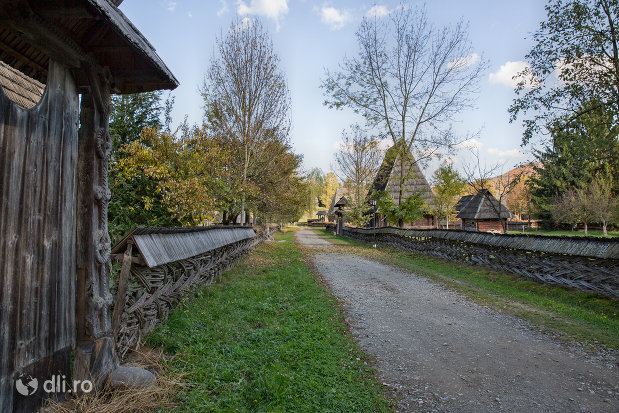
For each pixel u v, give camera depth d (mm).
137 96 12625
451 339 5176
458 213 32281
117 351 3650
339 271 11695
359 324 5820
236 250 11414
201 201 11266
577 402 3410
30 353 2488
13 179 2352
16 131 2377
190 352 4027
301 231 50500
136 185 11672
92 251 3061
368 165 28219
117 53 3189
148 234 4508
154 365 3709
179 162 11305
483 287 9039
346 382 3688
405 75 21172
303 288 8273
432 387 3684
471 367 4203
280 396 3232
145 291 4465
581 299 7289
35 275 2543
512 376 3971
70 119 2961
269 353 4180
